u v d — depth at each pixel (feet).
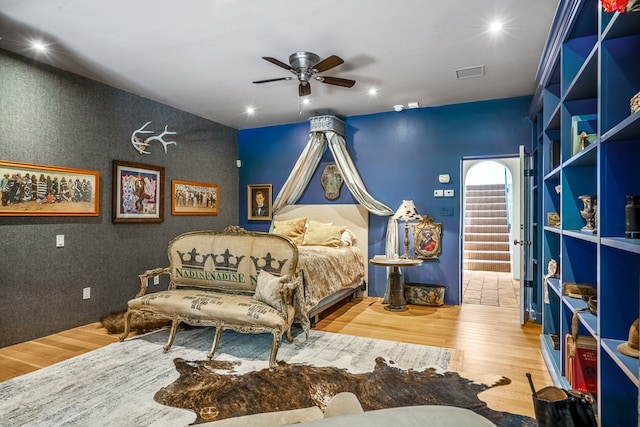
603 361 5.46
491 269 25.82
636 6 4.30
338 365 9.38
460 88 14.21
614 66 5.48
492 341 11.28
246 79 13.24
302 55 10.93
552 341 9.89
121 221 14.15
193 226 17.80
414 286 16.17
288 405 7.45
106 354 10.07
